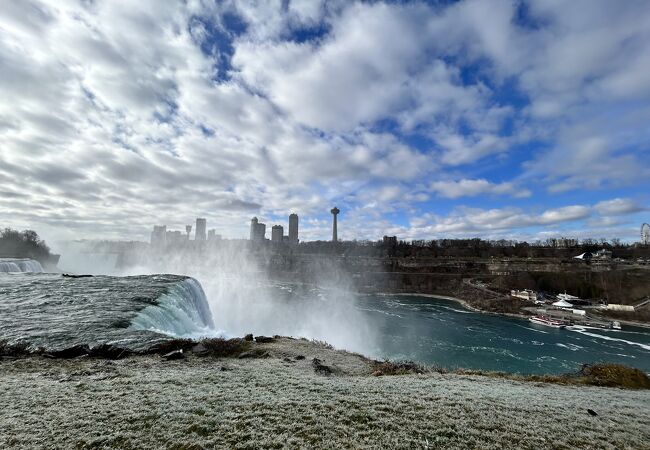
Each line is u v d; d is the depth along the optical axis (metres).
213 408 8.83
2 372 12.74
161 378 11.61
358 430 7.92
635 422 10.16
